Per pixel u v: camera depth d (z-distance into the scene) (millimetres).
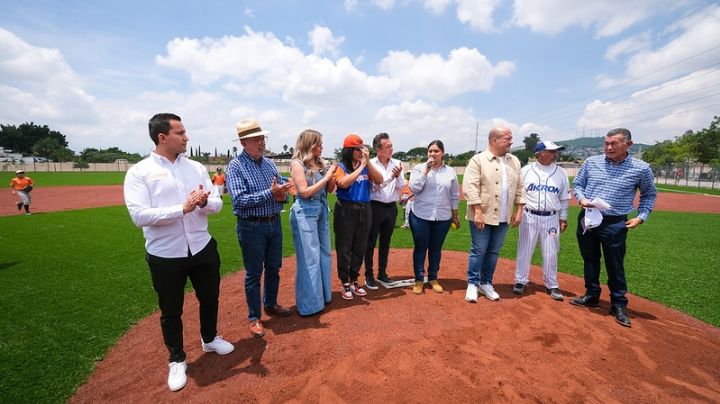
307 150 3922
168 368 3086
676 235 9352
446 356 3104
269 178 3723
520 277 4828
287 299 4660
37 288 5051
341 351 3230
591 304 4410
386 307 4277
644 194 3959
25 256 6770
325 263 4270
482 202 4426
